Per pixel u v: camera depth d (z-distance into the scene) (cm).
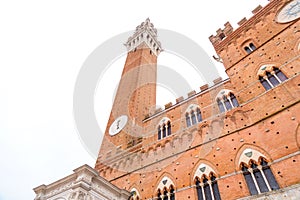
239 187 1775
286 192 1492
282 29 2425
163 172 2495
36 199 1867
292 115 1830
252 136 2019
